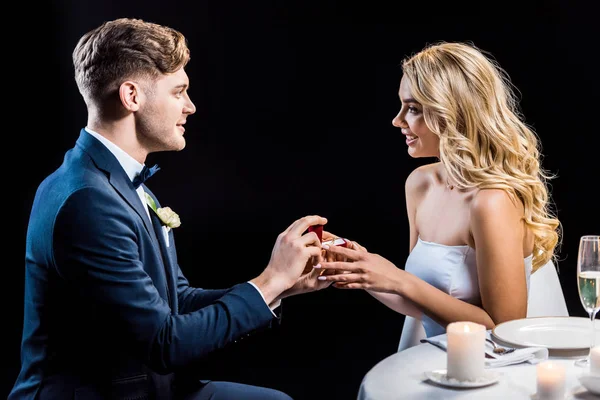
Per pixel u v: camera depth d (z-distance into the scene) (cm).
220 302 168
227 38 549
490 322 196
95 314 159
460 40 532
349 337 448
